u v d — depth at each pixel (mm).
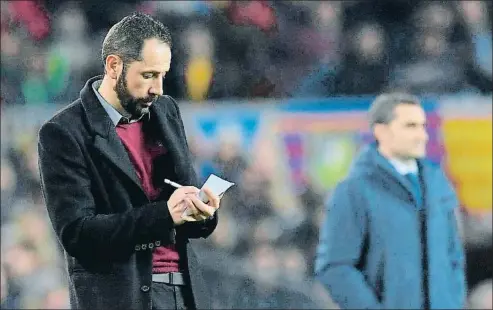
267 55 31516
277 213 26375
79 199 10828
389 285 18969
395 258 19016
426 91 30391
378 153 19359
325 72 31109
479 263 26109
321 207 26703
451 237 19594
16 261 25844
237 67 31188
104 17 32531
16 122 29234
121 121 11273
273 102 27750
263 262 25578
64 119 11086
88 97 11234
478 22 31875
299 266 25688
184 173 11445
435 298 19062
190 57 31266
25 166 27969
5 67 30953
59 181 10867
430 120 27625
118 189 11023
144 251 11219
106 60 11000
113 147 11039
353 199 19078
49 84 30984
